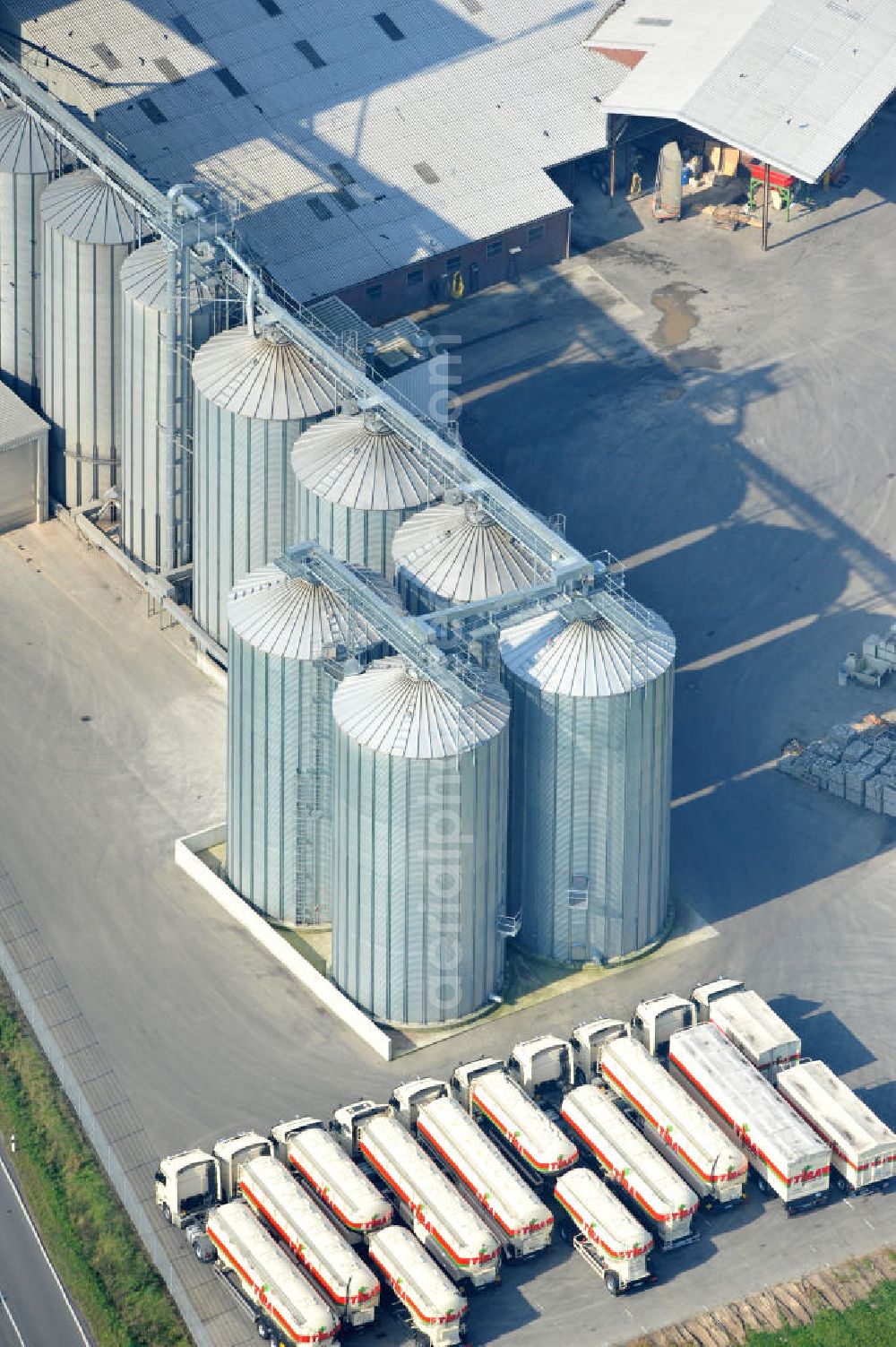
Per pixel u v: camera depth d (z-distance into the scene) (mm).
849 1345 162625
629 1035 177000
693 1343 162500
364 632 181500
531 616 179250
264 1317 162250
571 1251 167750
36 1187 172625
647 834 183375
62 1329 164250
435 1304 159375
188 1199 168375
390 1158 167875
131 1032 182125
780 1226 169375
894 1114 176500
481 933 180375
